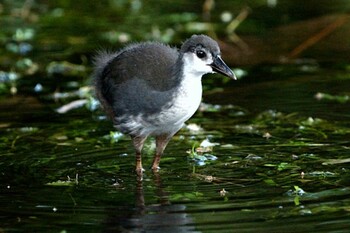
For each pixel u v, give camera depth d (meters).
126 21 21.66
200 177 12.34
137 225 10.55
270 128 14.67
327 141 13.86
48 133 14.65
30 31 20.88
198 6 22.81
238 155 13.30
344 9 21.31
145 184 12.13
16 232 10.41
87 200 11.48
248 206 11.09
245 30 20.59
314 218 10.63
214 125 14.95
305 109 15.62
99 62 13.76
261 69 18.17
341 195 11.42
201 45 12.45
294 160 12.97
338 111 15.46
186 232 10.27
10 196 11.68
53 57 19.30
